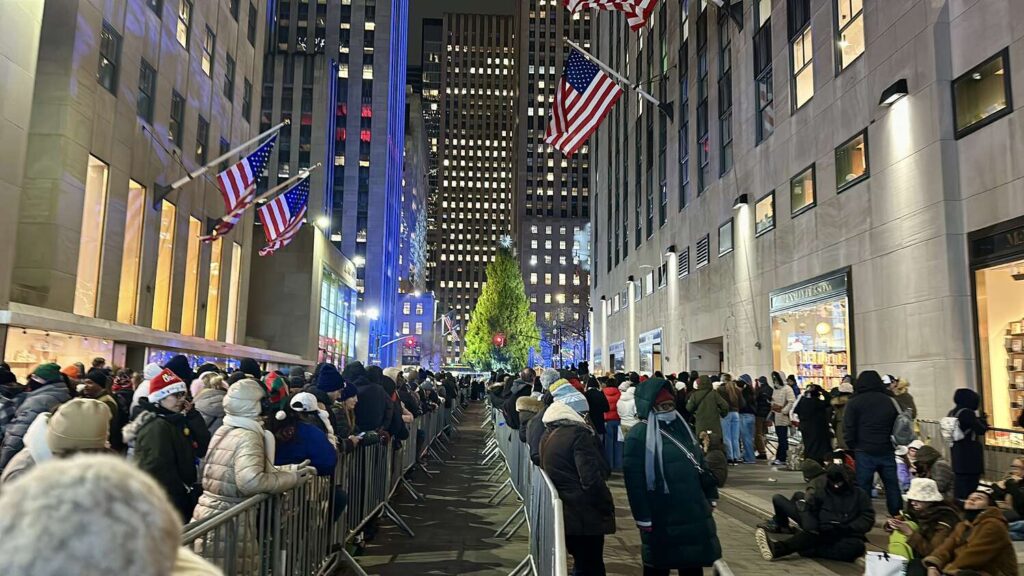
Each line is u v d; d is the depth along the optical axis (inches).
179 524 40.6
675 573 282.0
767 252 938.7
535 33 5861.2
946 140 575.2
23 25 681.0
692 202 1293.1
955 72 576.4
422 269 6387.8
